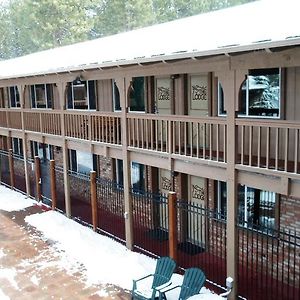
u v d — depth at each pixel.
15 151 23.56
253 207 10.61
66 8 42.41
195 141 11.89
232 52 7.61
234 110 8.62
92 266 11.35
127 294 9.84
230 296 9.12
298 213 9.48
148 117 10.93
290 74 9.29
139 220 13.95
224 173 9.31
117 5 41.47
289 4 10.79
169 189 13.23
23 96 17.66
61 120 14.89
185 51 8.66
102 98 15.45
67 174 15.16
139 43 13.42
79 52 17.44
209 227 11.60
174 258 10.40
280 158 9.52
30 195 18.66
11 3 50.66
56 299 9.73
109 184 13.77
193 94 11.91
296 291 9.38
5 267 11.48
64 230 14.13
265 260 10.20
